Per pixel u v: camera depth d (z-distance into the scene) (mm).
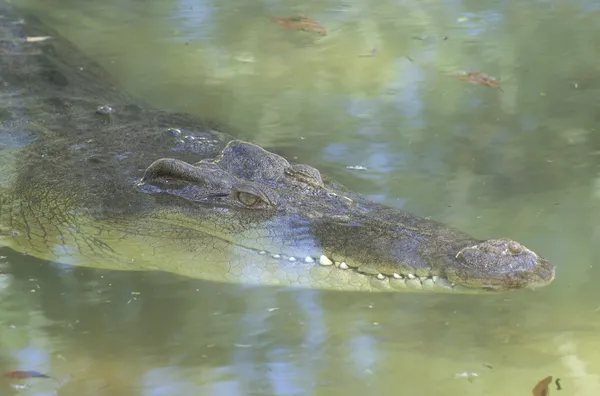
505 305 12266
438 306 12328
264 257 12680
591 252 13242
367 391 10508
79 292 12797
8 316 12172
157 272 13328
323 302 12406
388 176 16266
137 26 27062
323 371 10914
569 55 23812
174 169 14188
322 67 23594
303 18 27281
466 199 15203
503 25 26672
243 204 13602
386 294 12578
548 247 13336
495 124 19094
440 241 12398
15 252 13977
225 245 12969
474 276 11367
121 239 13531
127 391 10508
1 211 14812
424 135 18562
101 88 21469
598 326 11672
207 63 24016
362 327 11836
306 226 13094
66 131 17875
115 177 14984
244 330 11766
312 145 18000
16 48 23172
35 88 20781
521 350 11250
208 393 10469
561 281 12594
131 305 12438
